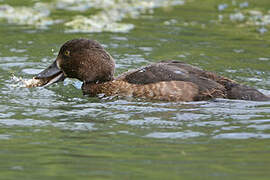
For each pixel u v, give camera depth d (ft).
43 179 24.61
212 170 25.68
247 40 55.67
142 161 26.94
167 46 53.21
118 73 44.83
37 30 58.44
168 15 66.23
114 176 24.93
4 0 70.49
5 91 40.75
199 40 55.52
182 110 35.91
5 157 27.50
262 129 31.83
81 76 42.73
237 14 66.59
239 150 28.45
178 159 27.20
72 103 38.29
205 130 31.83
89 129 32.12
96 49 42.42
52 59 48.96
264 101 37.40
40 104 37.73
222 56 50.08
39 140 30.14
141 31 58.75
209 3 73.10
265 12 67.56
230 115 34.76
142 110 36.06
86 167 26.12
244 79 43.62
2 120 33.73
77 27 59.82
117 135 31.01
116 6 70.28
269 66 47.24
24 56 49.55
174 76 38.96
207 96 37.81
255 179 24.49
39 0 71.46
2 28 58.90
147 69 40.52
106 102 38.47
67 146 29.19
